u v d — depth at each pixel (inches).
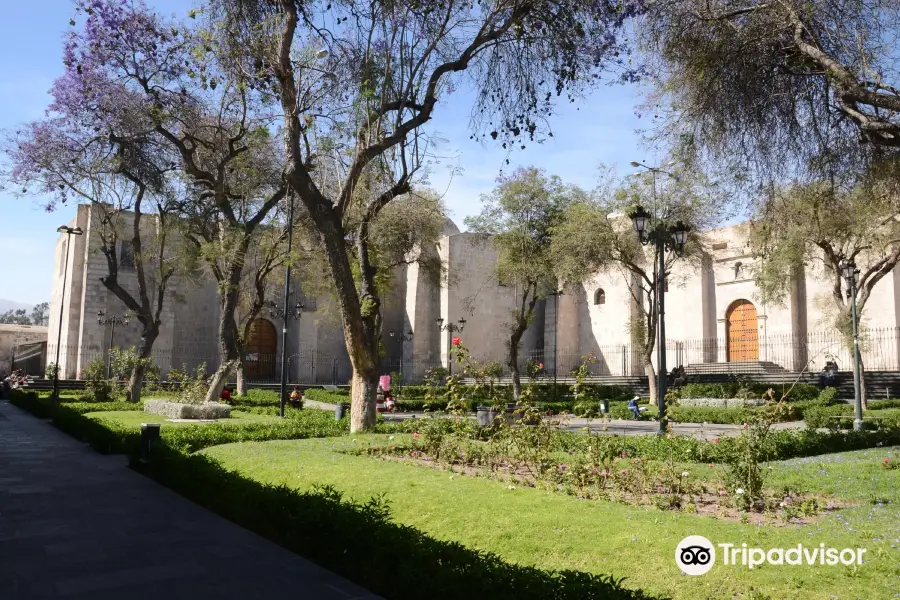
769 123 379.9
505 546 230.1
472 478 343.3
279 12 496.1
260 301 1147.3
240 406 954.1
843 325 871.1
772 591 182.1
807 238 820.6
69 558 215.9
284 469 378.0
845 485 328.5
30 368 1870.1
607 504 281.6
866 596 175.8
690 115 403.2
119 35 781.9
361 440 503.5
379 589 184.7
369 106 518.3
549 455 410.3
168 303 1549.0
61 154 908.6
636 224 623.2
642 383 1373.0
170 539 243.1
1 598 175.8
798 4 340.2
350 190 539.5
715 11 386.3
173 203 1000.2
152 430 426.9
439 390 1364.4
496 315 1721.2
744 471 290.4
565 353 1664.6
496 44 505.7
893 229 799.1
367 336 576.4
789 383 1030.4
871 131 336.8
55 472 409.4
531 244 1197.7
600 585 151.1
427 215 1158.3
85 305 1446.9
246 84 558.6
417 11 493.0
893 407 847.1
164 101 831.7
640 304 1090.1
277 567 207.8
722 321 1365.7
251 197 975.0
